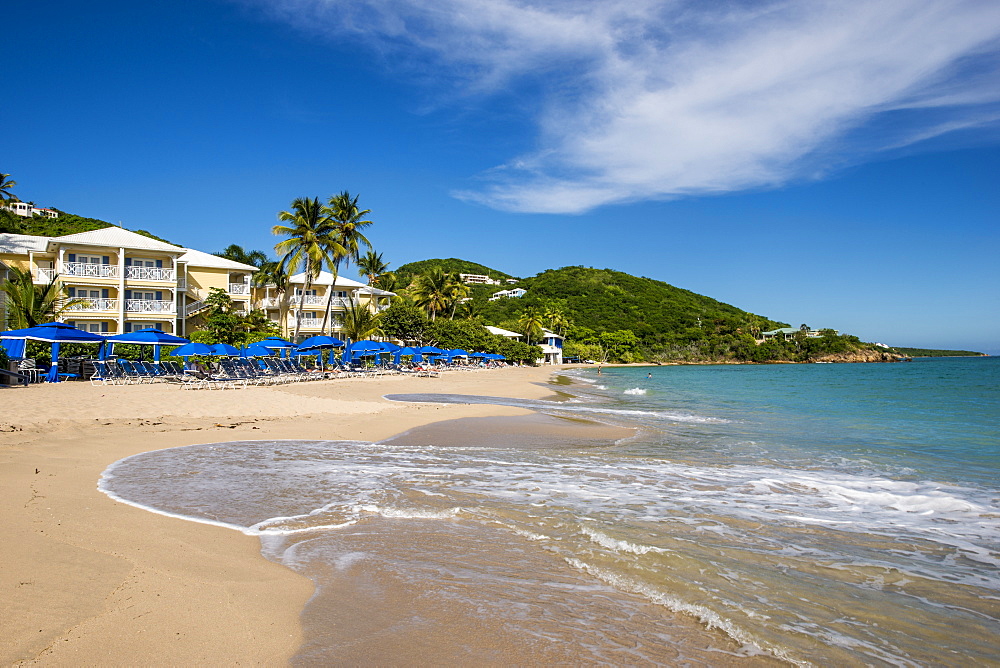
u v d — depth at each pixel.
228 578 4.70
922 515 7.41
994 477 9.81
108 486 7.67
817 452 12.23
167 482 8.09
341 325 55.66
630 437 14.23
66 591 4.15
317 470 9.32
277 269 49.38
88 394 19.14
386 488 8.16
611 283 149.38
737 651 3.88
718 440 13.87
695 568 5.36
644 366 111.62
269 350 38.03
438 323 62.41
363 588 4.68
